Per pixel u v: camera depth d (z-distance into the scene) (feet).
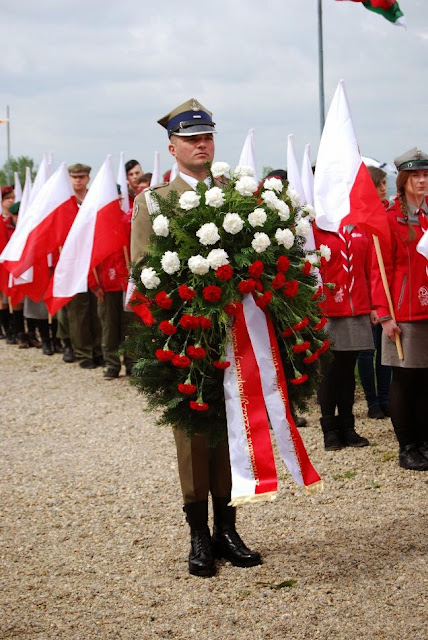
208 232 14.49
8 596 16.03
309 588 15.56
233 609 15.05
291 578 16.02
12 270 34.83
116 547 18.21
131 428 28.32
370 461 22.82
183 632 14.37
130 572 16.87
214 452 16.62
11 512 20.70
